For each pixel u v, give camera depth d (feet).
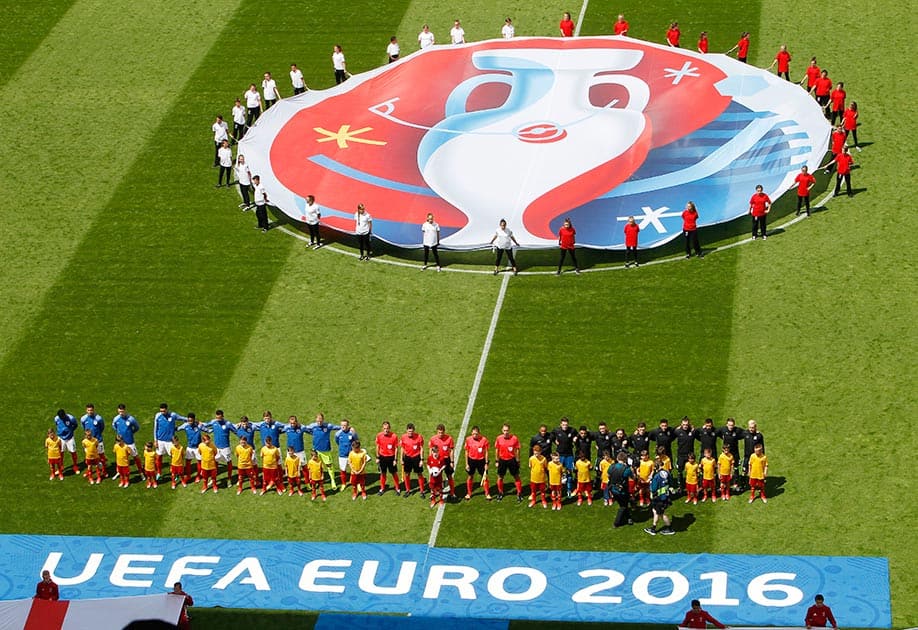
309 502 164.04
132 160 221.46
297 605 150.82
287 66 240.73
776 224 201.16
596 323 185.78
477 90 223.30
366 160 211.41
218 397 178.19
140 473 170.19
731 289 189.67
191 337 188.14
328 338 186.50
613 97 219.61
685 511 158.71
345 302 192.44
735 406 171.12
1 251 204.54
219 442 167.02
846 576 149.28
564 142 211.61
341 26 249.75
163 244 204.54
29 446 173.37
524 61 228.63
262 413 175.42
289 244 203.72
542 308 189.06
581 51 229.86
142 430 173.78
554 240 194.18
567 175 205.87
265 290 195.31
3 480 168.86
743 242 198.18
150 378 181.98
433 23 249.34
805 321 183.21
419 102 221.66
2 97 236.43
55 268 201.05
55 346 187.83
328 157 212.43
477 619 147.95
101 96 235.61
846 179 203.82
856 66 231.30
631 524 158.10
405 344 184.65
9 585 154.51
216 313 191.83
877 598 146.61
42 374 183.62
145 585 153.89
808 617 139.54
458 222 199.31
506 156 209.97
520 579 152.35
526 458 168.45
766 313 185.06
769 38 239.91
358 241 204.23
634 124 213.87
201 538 159.84
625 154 208.54
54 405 178.70
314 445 164.45
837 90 217.77
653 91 220.02
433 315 189.26
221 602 151.33
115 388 180.75
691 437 160.25
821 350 178.50
